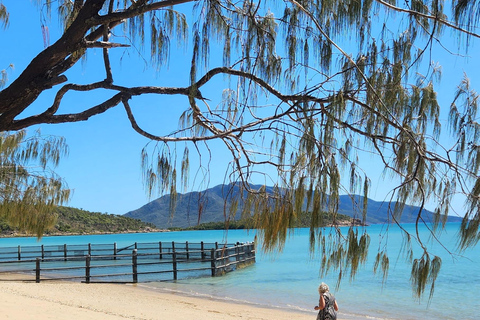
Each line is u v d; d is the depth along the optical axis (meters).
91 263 26.78
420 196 2.20
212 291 17.03
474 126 2.21
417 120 2.31
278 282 19.73
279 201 2.18
